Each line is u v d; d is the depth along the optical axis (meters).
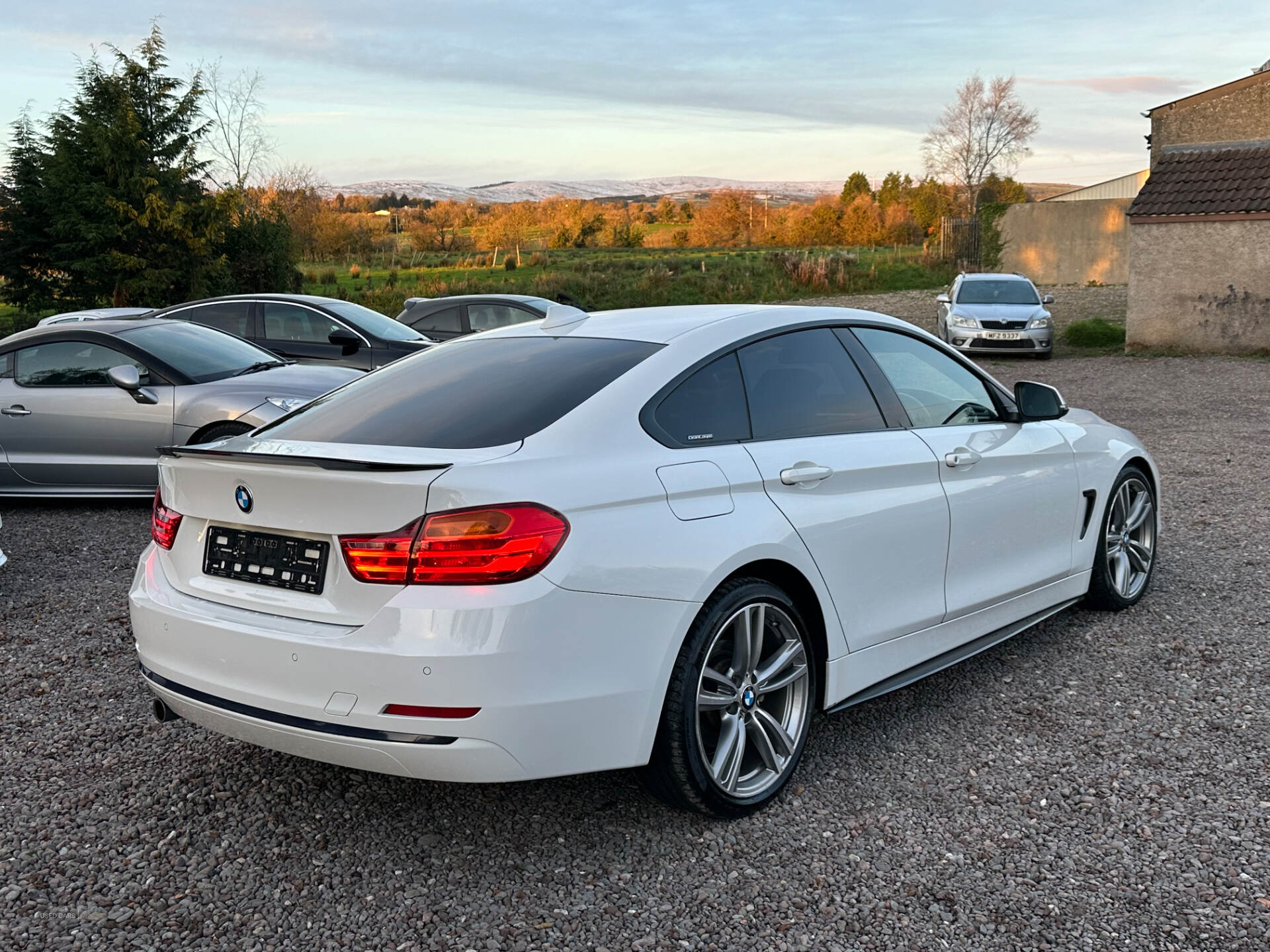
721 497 2.99
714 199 94.69
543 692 2.57
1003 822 3.02
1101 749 3.48
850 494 3.37
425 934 2.55
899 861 2.83
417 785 3.35
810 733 3.69
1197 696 3.89
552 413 2.96
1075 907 2.59
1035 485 4.21
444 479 2.57
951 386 4.09
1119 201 35.31
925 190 93.25
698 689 2.90
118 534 7.04
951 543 3.76
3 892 2.76
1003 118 58.28
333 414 3.35
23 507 8.08
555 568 2.59
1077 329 19.86
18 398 7.68
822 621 3.27
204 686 2.85
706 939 2.51
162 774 3.46
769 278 40.53
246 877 2.82
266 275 32.59
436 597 2.53
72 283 29.34
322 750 2.67
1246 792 3.15
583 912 2.63
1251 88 24.53
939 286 40.62
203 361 8.00
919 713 3.84
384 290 36.88
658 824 3.06
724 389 3.24
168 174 29.30
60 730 3.84
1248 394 13.02
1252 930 2.47
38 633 4.96
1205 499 7.23
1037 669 4.22
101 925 2.61
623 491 2.77
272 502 2.77
